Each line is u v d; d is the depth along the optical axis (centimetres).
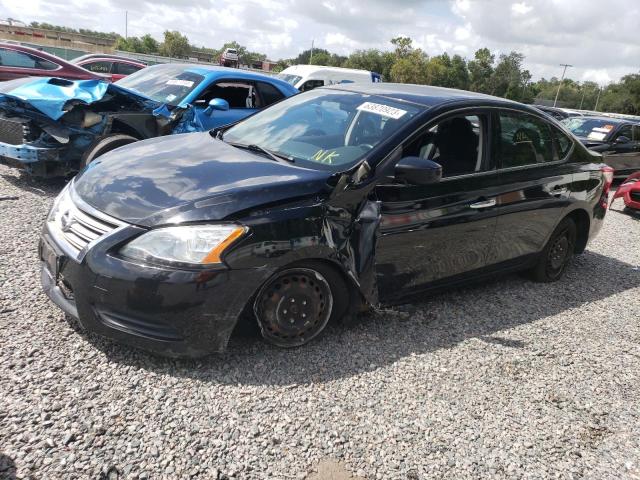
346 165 340
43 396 257
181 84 705
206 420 259
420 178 325
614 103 10144
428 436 274
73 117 587
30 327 312
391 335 367
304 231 300
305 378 303
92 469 221
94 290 275
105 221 284
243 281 283
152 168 328
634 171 1248
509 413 303
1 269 381
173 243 272
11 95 561
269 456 243
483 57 9619
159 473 224
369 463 249
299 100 449
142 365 292
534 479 256
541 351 378
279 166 338
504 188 415
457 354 356
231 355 312
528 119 451
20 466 216
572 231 511
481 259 417
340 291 333
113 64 1579
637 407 327
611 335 420
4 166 687
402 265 358
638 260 641
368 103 397
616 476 265
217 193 292
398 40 8019
